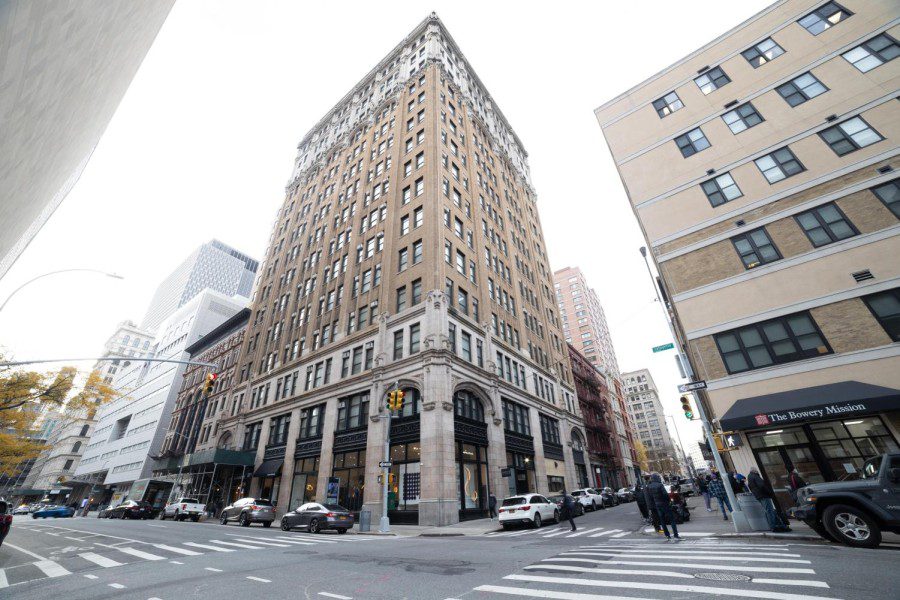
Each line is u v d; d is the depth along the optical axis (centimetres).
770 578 612
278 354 3888
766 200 1783
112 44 678
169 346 7638
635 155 2281
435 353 2405
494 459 2619
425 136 3516
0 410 2202
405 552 1116
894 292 1401
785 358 1520
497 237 4038
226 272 14938
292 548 1261
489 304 3291
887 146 1595
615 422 6581
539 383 3806
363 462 2566
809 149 1769
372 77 5269
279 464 3116
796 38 2012
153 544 1411
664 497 1104
